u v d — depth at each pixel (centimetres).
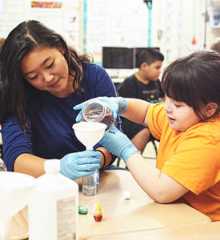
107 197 122
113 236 95
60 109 150
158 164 133
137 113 150
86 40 453
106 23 456
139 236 94
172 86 118
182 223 103
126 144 125
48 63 131
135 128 233
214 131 116
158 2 465
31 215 83
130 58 429
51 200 81
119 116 146
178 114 120
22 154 132
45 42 131
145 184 117
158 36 471
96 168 119
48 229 82
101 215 105
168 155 129
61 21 441
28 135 142
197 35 459
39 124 149
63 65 135
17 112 140
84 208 110
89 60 164
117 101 144
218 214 120
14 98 139
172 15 468
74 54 151
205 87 116
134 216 107
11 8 423
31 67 131
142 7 462
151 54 333
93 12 450
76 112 149
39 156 151
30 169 124
